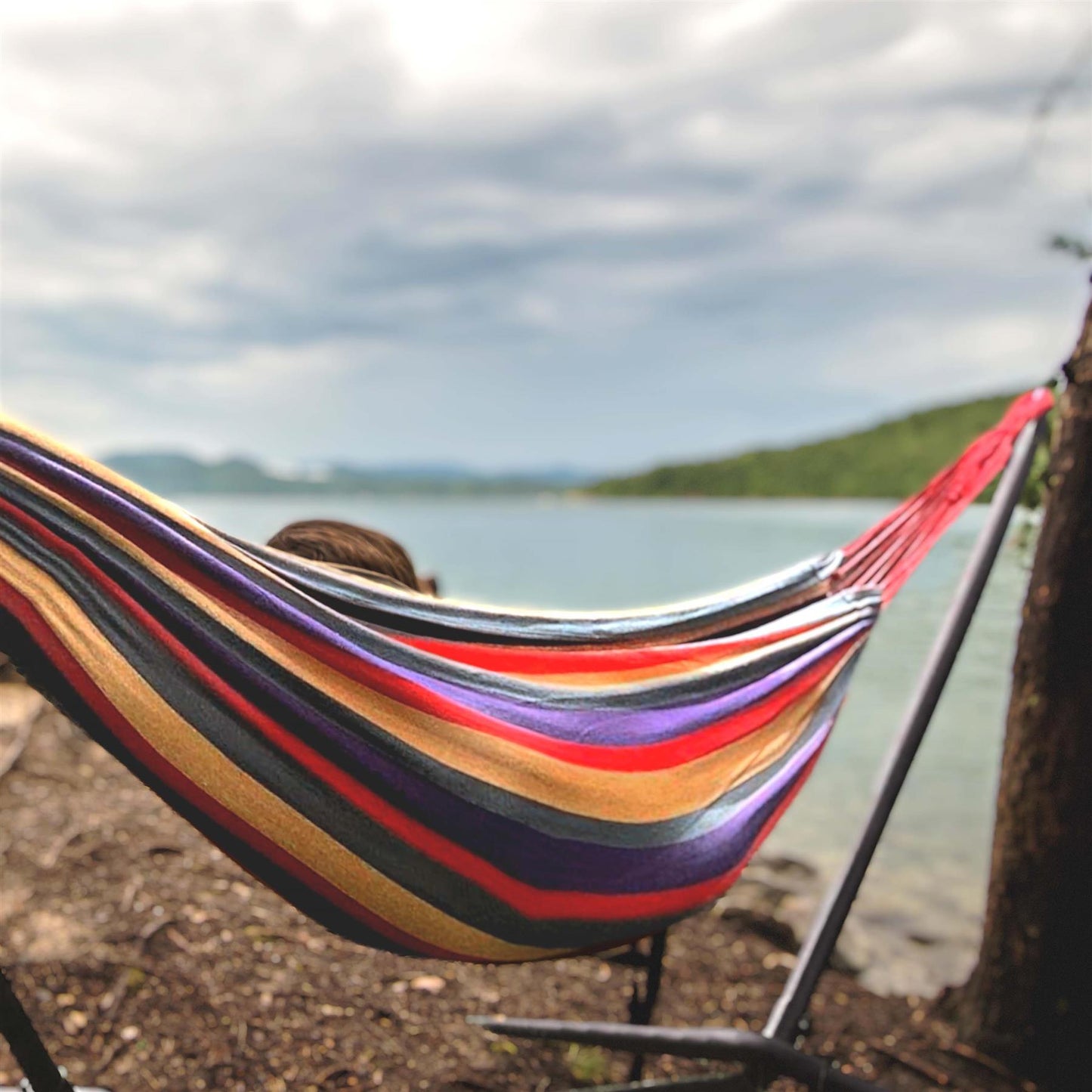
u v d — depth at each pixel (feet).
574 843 5.35
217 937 10.01
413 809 5.05
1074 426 9.00
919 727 6.76
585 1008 10.12
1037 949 9.46
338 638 4.88
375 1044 8.83
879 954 12.87
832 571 7.05
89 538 4.52
